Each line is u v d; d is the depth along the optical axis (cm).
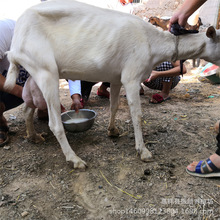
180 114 305
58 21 181
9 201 168
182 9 195
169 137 246
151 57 194
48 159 215
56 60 185
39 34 178
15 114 324
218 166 175
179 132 255
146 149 206
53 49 182
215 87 427
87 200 167
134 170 195
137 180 183
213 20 555
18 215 156
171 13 703
